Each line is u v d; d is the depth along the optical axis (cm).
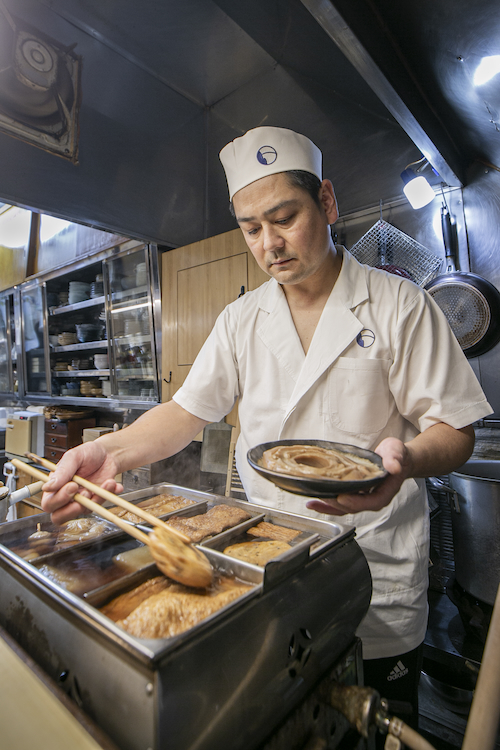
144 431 134
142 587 80
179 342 341
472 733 57
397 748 66
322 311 141
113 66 290
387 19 158
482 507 190
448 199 251
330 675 81
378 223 267
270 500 144
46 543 105
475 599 195
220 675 59
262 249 124
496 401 237
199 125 356
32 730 56
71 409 461
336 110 279
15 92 244
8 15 236
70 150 274
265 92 312
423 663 192
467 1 119
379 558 130
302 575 81
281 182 113
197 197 369
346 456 96
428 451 102
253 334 148
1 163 248
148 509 127
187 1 266
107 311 410
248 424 150
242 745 60
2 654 72
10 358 606
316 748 69
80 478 103
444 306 244
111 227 310
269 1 241
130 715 53
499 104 154
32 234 524
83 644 62
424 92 191
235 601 65
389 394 134
